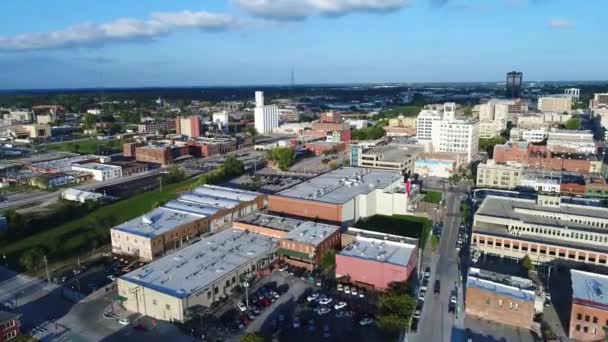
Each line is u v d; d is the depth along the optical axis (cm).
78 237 15175
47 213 17538
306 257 12406
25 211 18150
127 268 12669
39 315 10169
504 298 9581
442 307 10319
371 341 9075
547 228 12531
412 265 11762
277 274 12169
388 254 11769
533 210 13738
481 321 9756
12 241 14862
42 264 12888
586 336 8919
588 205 14512
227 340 9138
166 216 15300
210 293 10394
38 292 11300
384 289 11188
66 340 9169
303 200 15900
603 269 11350
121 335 9344
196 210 16025
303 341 9088
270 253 12575
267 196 18312
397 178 19312
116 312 10306
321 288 11369
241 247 12675
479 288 9844
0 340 8819
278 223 14225
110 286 11619
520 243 12344
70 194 19788
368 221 16388
